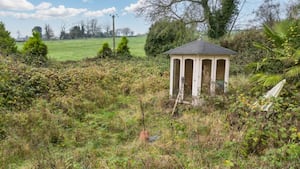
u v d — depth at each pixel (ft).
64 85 24.20
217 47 20.84
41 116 16.58
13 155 12.17
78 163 10.92
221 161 10.37
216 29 46.80
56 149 13.25
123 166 10.36
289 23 21.15
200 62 20.10
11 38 36.65
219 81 20.93
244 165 9.37
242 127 12.61
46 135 14.43
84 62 40.57
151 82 28.58
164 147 12.54
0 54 28.02
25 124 15.26
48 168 10.26
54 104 19.62
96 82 27.68
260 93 16.99
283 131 10.81
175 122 16.38
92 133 15.58
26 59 32.68
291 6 41.34
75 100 21.16
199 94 20.04
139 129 16.40
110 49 47.85
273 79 17.01
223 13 46.39
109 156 12.18
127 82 29.60
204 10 46.80
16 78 21.38
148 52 51.83
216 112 17.21
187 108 19.49
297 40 19.43
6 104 17.74
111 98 24.13
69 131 15.81
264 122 11.61
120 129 16.49
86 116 18.86
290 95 15.29
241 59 35.12
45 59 36.81
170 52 22.12
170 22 47.80
